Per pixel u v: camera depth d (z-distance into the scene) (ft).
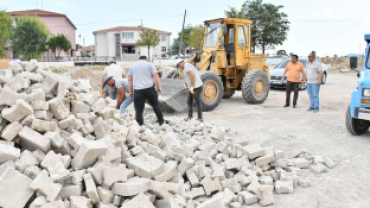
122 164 10.60
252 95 30.45
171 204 9.24
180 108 25.48
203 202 10.14
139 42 137.49
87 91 14.49
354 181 12.85
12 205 7.89
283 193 12.14
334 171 13.91
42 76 12.63
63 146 10.04
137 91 18.61
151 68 18.61
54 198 8.43
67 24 171.63
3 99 10.01
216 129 17.53
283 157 14.43
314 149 16.65
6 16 100.32
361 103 17.44
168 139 15.02
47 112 10.61
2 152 8.62
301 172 13.75
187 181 12.11
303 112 26.32
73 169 9.59
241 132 19.99
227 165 12.87
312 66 25.89
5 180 7.92
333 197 11.66
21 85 11.25
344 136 18.79
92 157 9.63
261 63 33.63
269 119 23.53
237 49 30.73
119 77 22.79
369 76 17.75
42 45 108.47
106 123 11.99
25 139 9.45
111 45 186.70
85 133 11.30
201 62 29.48
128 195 8.97
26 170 8.63
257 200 11.45
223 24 29.96
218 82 27.78
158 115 19.57
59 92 11.64
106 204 8.94
